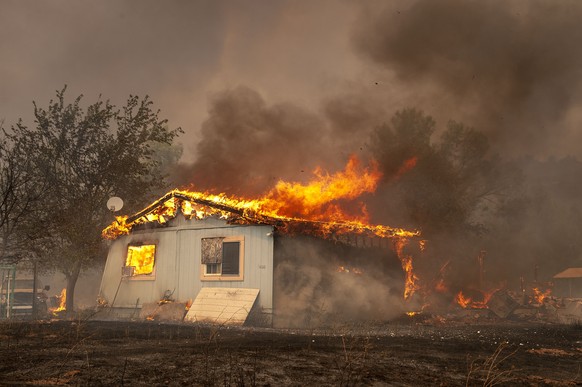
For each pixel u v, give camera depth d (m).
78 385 5.56
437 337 12.47
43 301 23.45
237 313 15.74
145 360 7.26
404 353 9.09
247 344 9.53
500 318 21.55
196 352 8.14
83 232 21.58
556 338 13.29
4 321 14.42
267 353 8.23
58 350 8.12
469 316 21.80
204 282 17.47
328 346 9.48
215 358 7.55
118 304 19.66
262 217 16.47
